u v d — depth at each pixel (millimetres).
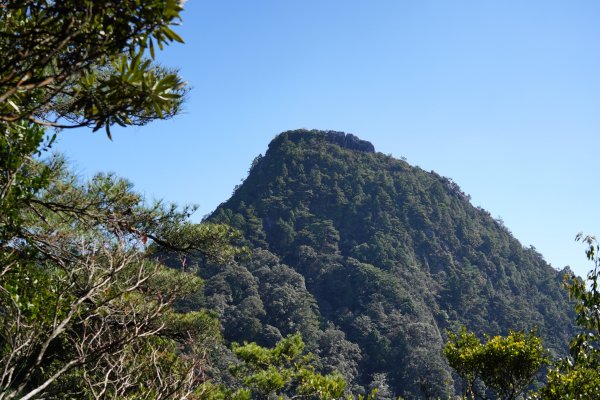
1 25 2432
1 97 1952
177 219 6543
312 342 71875
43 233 4055
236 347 10922
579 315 5418
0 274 3260
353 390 66125
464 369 7008
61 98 3170
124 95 2439
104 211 4621
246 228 108250
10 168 2832
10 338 2834
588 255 5273
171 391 3268
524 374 6598
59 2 2146
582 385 5480
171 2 2238
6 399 2469
